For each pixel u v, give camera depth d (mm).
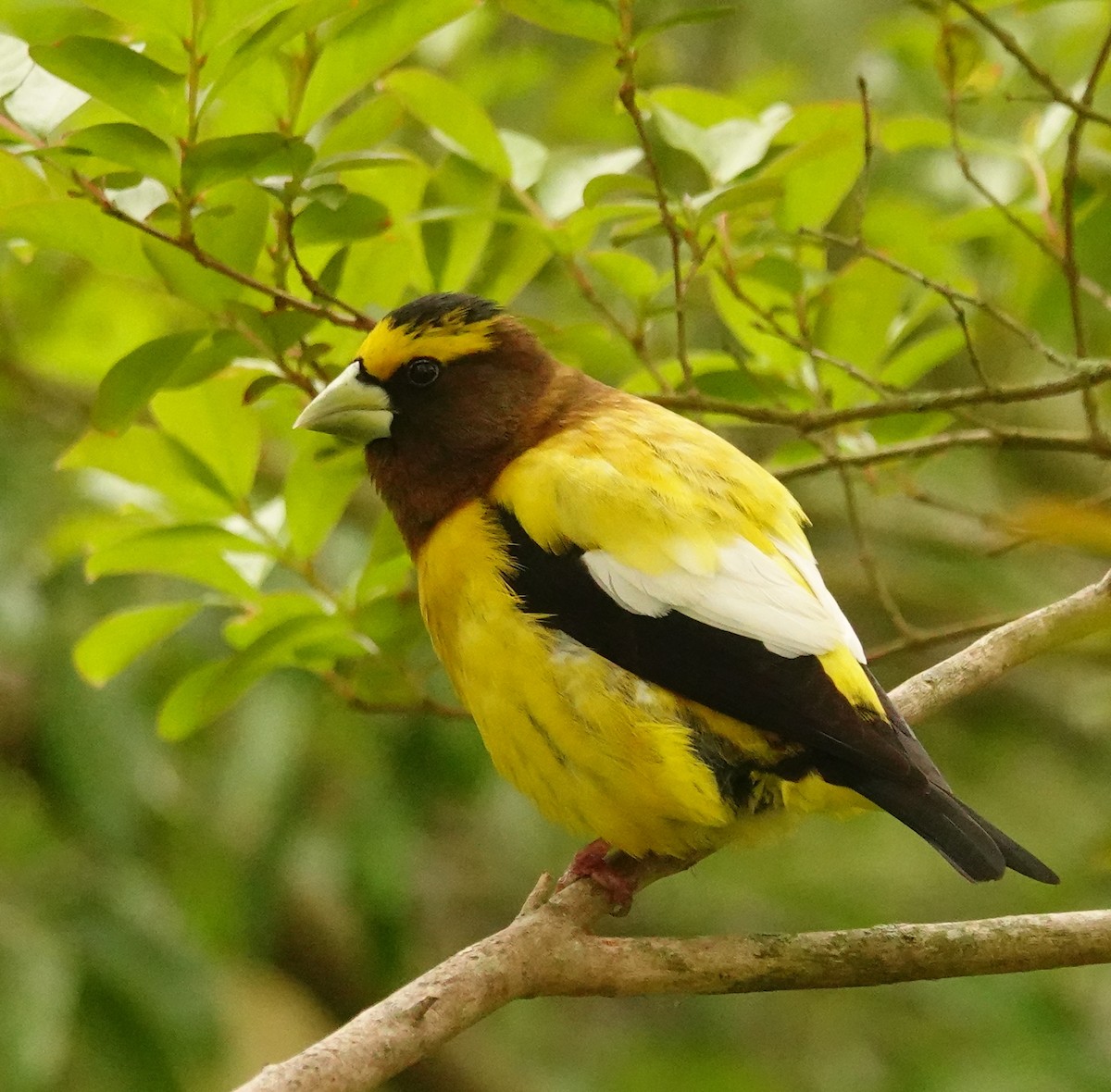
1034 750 16391
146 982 13227
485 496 8859
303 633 9914
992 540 15086
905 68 13258
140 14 8266
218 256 9141
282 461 14461
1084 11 13438
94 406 9195
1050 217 10664
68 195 9148
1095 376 9344
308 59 9086
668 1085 15656
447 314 9211
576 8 8891
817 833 16391
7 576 13055
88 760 12969
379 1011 7098
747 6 16094
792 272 10078
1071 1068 14250
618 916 8727
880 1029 16141
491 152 10188
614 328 10531
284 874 14000
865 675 8312
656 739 8164
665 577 8328
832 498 16250
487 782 13688
